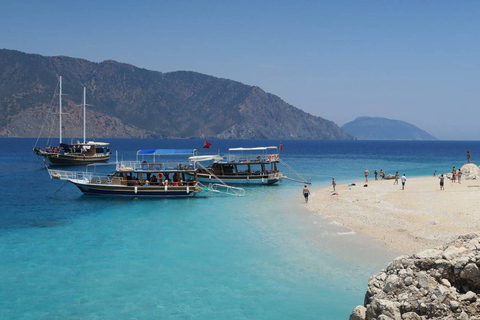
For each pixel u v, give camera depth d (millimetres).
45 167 104625
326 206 44312
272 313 18672
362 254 26453
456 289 13523
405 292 13836
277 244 29312
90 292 21188
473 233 15977
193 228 34969
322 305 19406
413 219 35156
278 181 70375
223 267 24656
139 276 23344
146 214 41750
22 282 22547
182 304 19703
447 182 62906
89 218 39781
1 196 54438
